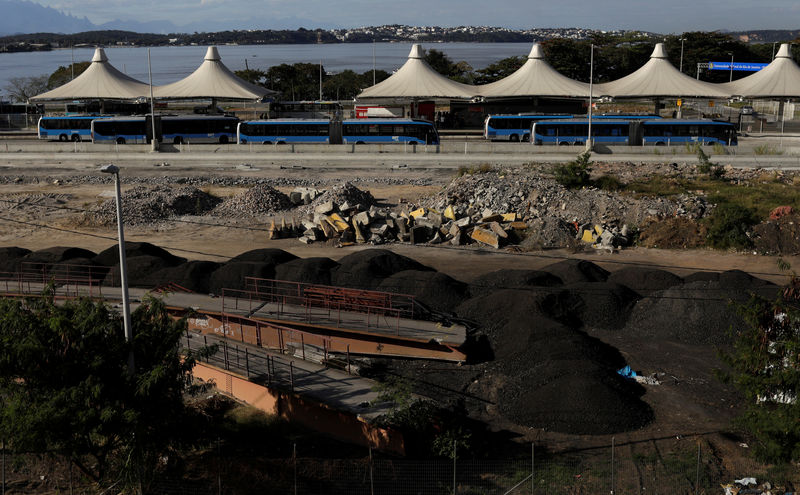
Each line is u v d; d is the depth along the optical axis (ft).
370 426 57.82
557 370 66.69
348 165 208.23
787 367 49.03
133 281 95.96
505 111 307.99
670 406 64.75
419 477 53.52
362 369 72.59
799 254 116.26
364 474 53.98
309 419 62.44
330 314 83.41
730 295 81.66
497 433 60.70
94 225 137.18
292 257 105.40
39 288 93.86
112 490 51.65
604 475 53.36
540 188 142.51
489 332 81.05
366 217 127.85
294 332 79.41
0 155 227.40
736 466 54.54
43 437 45.27
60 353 47.32
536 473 53.62
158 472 54.03
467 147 221.05
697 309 81.05
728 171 171.12
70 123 262.26
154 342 50.78
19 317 48.08
